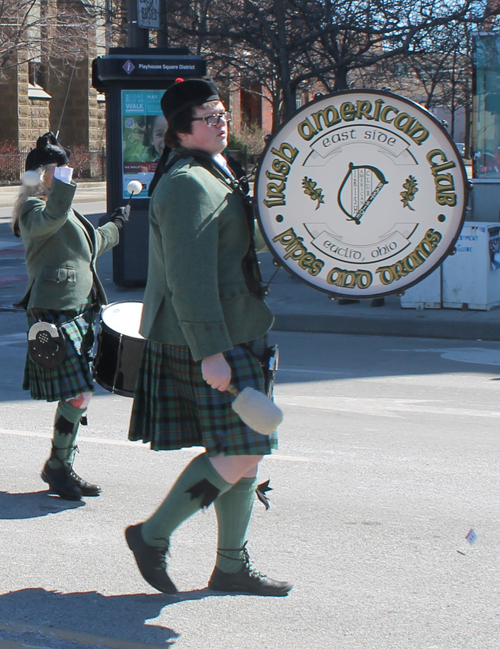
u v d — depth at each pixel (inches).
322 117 155.2
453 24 765.9
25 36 1728.6
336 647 165.9
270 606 183.0
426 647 165.9
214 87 167.8
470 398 383.6
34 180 233.0
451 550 212.8
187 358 168.2
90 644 168.6
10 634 172.4
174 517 174.6
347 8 772.6
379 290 159.0
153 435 176.9
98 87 675.4
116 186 674.2
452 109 1117.1
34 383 246.5
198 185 157.9
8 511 241.0
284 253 161.0
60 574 200.4
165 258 158.9
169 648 166.4
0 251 956.6
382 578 196.9
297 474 273.9
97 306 252.8
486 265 573.3
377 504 246.2
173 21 849.5
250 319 169.2
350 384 412.8
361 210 156.8
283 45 759.7
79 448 302.4
